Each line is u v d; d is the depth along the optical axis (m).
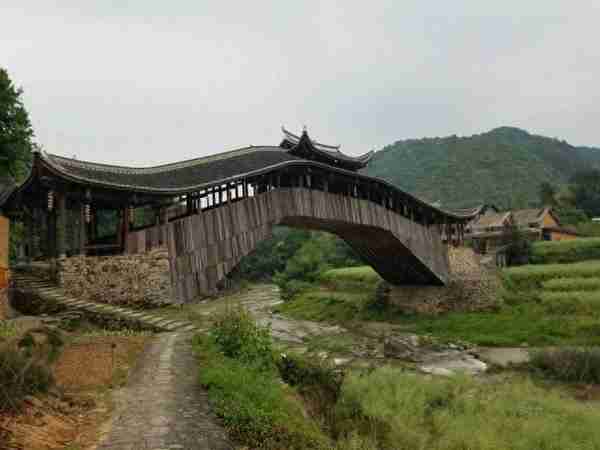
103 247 20.92
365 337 32.12
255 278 83.75
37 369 8.14
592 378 20.88
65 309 17.62
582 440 13.27
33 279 20.20
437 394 16.91
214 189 24.84
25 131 24.91
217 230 24.16
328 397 13.45
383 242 36.16
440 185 119.75
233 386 9.57
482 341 29.73
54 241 22.69
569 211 71.00
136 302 20.38
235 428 7.59
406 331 34.97
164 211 22.48
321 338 31.48
